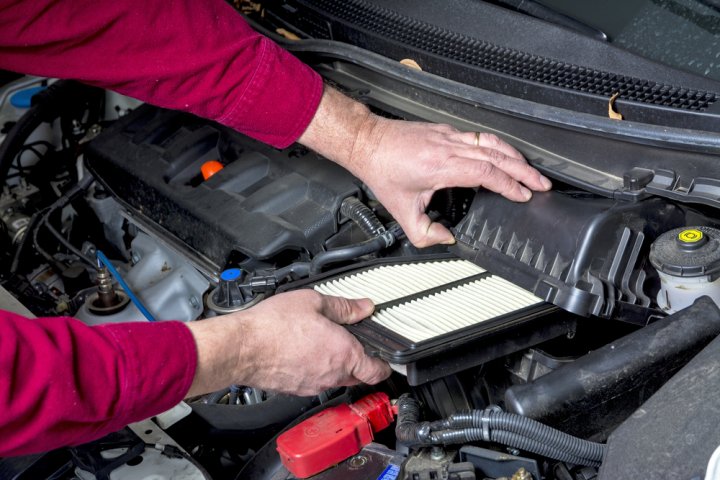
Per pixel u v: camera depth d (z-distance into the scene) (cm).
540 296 148
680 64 161
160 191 211
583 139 160
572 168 161
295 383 148
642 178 148
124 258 250
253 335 141
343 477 151
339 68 216
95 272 238
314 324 145
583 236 146
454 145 162
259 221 188
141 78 165
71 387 120
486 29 184
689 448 110
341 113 174
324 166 196
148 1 161
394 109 192
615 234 147
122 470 158
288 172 199
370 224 180
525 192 158
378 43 200
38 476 157
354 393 166
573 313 150
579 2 178
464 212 188
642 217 148
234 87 168
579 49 169
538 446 130
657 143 146
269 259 190
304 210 189
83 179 240
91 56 164
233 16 172
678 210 152
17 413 115
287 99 170
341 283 164
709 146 139
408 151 166
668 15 166
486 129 178
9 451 119
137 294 215
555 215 153
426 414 159
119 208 239
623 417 138
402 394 163
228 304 184
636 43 167
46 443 122
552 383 133
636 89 158
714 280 138
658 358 135
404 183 167
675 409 115
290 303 146
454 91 176
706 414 112
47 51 163
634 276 149
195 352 133
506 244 159
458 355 141
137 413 128
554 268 149
